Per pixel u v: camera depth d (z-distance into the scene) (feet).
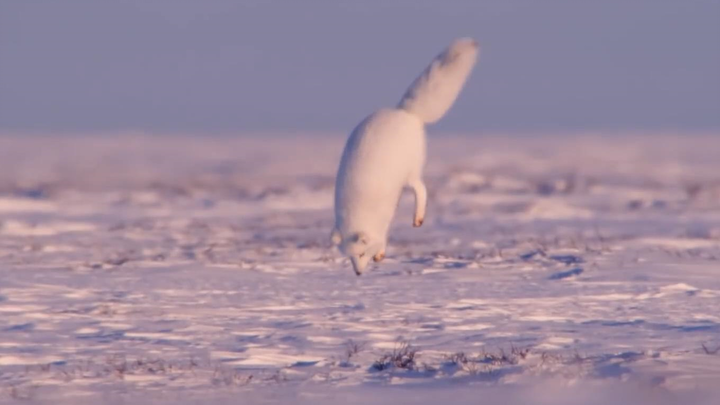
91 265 216.13
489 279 188.44
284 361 116.78
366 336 130.52
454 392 93.50
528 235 290.97
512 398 89.25
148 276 197.36
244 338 130.93
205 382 103.65
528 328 135.13
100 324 142.00
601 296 163.84
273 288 179.73
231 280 191.42
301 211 425.28
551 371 101.19
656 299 160.66
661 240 262.26
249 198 506.07
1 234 304.71
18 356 119.34
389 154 93.76
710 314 144.87
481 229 316.81
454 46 93.91
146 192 564.30
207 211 426.10
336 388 98.89
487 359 111.14
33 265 218.18
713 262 209.97
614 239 267.59
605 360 107.45
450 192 538.47
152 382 104.01
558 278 188.55
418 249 248.32
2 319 146.72
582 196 506.07
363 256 95.45
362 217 94.73
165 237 296.10
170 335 132.87
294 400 92.53
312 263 218.79
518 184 588.91
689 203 446.19
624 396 88.84
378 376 105.29
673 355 108.37
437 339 127.85
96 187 631.56
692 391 89.81
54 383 104.06
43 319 146.51
